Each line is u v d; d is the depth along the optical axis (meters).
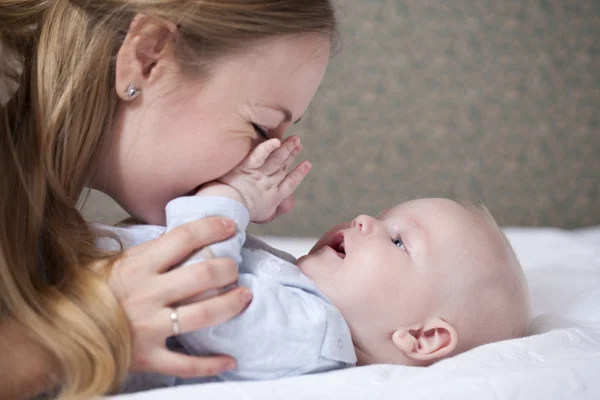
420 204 1.17
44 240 0.94
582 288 1.51
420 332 1.06
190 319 0.84
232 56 0.94
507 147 2.78
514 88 2.77
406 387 0.83
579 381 0.86
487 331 1.08
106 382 0.80
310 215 2.68
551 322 1.20
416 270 1.06
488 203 2.79
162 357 0.84
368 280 1.04
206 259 0.89
